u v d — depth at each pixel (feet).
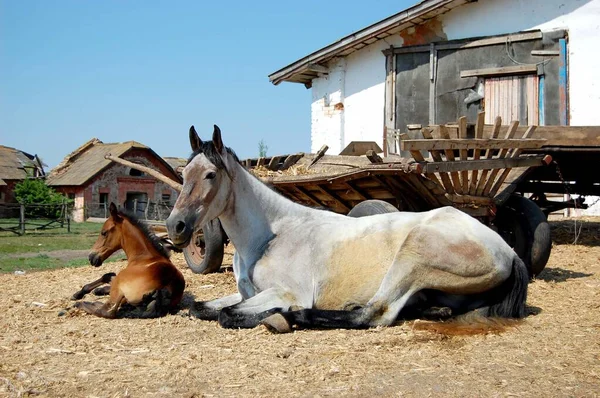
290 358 12.26
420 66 47.83
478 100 44.70
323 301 15.37
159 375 11.34
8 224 99.40
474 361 11.97
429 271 14.70
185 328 15.62
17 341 14.52
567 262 26.84
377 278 15.12
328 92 54.29
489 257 14.65
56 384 10.90
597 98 39.47
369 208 19.27
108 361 12.49
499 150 22.79
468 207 21.75
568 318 15.80
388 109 49.67
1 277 29.99
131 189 129.08
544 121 41.50
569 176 34.27
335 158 28.66
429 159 22.59
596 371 11.28
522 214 22.89
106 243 18.56
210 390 10.45
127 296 17.16
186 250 28.48
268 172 28.37
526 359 12.08
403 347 12.97
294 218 16.70
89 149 141.49
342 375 11.14
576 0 40.01
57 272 31.60
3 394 10.36
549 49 41.22
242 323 15.06
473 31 44.78
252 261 16.31
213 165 15.52
